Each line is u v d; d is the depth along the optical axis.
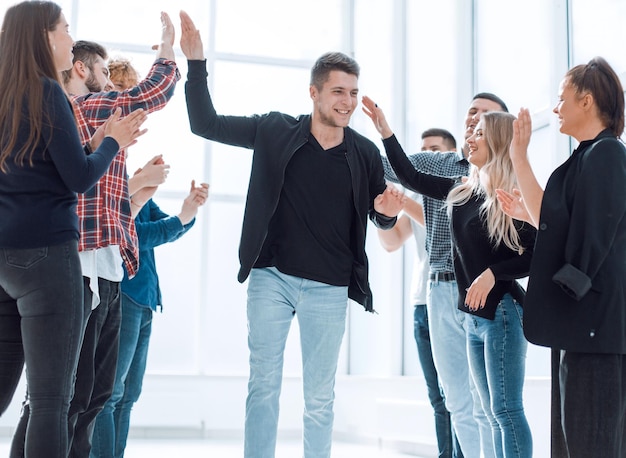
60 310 2.18
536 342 2.24
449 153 3.67
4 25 2.31
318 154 2.85
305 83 6.90
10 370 2.28
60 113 2.23
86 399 2.63
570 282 2.14
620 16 3.80
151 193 3.34
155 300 3.64
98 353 2.76
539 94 4.63
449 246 3.37
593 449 2.14
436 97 5.83
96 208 2.66
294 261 2.78
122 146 2.40
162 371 6.36
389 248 4.12
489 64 5.30
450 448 3.86
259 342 2.79
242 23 6.88
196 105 2.79
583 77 2.36
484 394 2.95
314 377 2.84
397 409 5.42
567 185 2.29
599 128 2.35
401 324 6.08
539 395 3.82
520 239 2.86
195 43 2.80
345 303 2.86
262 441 2.75
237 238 6.59
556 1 4.32
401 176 3.18
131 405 3.64
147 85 2.76
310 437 2.85
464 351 3.31
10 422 5.58
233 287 6.54
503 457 2.88
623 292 2.20
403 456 5.10
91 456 3.30
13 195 2.20
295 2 6.97
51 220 2.20
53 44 2.36
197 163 6.54
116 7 6.60
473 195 3.03
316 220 2.80
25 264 2.17
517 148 2.47
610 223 2.17
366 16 6.82
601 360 2.18
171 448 5.27
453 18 5.60
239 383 6.08
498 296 2.88
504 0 5.11
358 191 2.86
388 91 6.38
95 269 2.64
